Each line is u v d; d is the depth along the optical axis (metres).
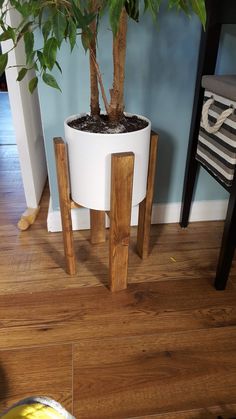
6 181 1.68
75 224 1.25
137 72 1.03
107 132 0.80
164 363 0.77
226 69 1.07
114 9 0.53
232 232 0.90
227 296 0.97
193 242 1.21
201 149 1.05
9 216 1.36
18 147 1.25
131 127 0.84
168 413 0.68
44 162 1.59
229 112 0.84
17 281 1.01
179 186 1.26
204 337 0.84
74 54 0.95
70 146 0.83
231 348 0.81
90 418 0.66
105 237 1.21
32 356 0.78
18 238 1.22
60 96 1.02
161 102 1.09
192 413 0.68
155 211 1.29
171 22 0.96
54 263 1.09
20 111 1.18
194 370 0.76
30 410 0.53
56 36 0.53
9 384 0.72
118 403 0.69
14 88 1.14
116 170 0.76
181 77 1.06
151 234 1.25
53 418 0.52
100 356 0.79
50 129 1.07
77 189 0.88
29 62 0.60
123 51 0.75
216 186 1.29
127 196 0.81
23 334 0.84
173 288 0.99
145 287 0.99
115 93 0.80
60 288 0.98
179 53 1.01
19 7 0.57
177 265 1.09
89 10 0.69
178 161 1.21
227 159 0.88
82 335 0.84
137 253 1.14
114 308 0.92
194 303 0.94
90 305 0.93
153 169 0.94
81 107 1.05
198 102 1.04
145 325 0.87
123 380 0.73
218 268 0.97
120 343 0.82
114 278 0.94
